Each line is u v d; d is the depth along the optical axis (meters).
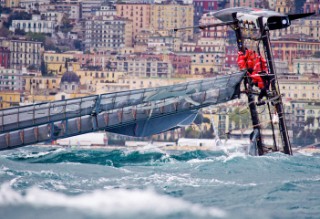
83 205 136.75
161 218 134.75
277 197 158.62
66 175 176.38
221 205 151.12
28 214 132.12
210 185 168.12
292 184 169.75
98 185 166.25
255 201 155.25
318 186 169.50
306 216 146.75
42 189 159.75
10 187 160.00
